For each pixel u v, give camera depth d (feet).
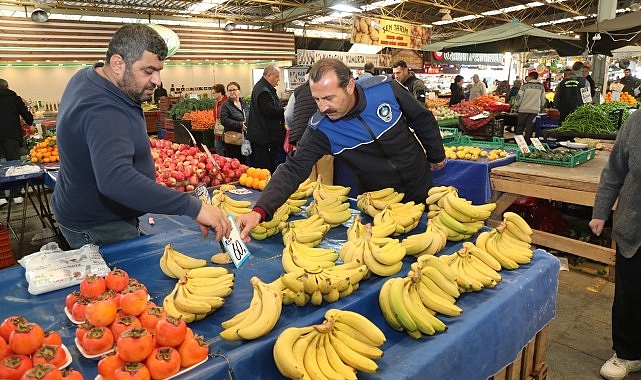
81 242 7.04
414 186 8.46
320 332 4.12
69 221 6.84
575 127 17.58
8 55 34.40
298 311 4.70
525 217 14.15
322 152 7.86
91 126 5.30
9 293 5.08
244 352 3.86
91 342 3.64
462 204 6.68
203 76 47.60
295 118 11.98
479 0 52.60
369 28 43.75
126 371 3.26
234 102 21.31
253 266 5.80
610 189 7.66
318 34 62.28
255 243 6.67
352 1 46.03
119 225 7.11
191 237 6.89
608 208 7.70
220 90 23.76
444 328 4.86
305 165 7.43
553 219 13.70
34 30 35.24
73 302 4.50
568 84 24.93
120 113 5.51
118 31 5.46
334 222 7.18
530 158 13.66
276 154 18.76
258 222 6.24
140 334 3.38
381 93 7.86
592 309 10.53
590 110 17.47
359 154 8.00
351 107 7.59
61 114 5.79
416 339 4.91
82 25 37.29
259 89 17.56
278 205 6.66
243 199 9.69
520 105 27.73
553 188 11.63
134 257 6.10
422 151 8.68
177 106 28.94
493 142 17.60
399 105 8.05
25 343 3.33
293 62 52.06
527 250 6.71
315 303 4.74
